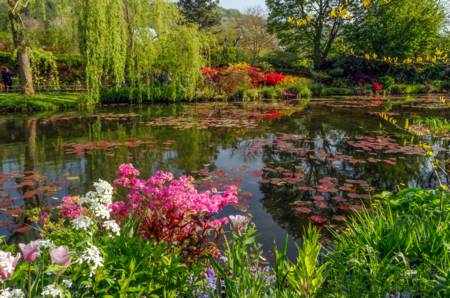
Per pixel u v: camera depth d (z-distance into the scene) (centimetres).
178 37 1745
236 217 217
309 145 900
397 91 2600
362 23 2738
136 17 1634
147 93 1789
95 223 191
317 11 2959
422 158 760
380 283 202
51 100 1574
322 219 455
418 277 207
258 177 634
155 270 190
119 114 1411
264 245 384
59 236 214
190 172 660
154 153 799
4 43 2169
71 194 529
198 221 248
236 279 188
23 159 733
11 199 509
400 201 331
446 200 311
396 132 1070
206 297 201
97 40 1399
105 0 1388
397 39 2681
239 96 2156
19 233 405
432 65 630
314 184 594
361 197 535
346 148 862
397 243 243
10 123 1174
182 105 1778
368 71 2925
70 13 1449
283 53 3422
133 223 221
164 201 250
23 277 168
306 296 192
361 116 1416
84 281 160
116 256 183
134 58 1702
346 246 260
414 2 2534
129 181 278
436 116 1371
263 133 1064
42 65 2009
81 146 857
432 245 237
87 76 1451
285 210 484
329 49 3075
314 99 2200
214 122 1248
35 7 1494
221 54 3328
